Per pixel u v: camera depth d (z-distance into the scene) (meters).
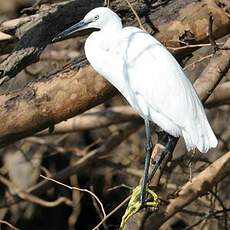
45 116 7.45
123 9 8.05
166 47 7.59
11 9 12.30
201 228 9.26
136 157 10.88
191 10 7.78
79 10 7.95
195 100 7.25
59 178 10.43
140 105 7.38
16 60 7.68
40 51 7.82
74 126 10.27
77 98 7.50
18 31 8.02
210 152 11.05
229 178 10.99
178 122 7.14
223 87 9.79
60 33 7.61
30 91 7.40
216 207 10.67
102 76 7.49
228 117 12.07
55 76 7.47
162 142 7.52
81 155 10.99
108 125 10.33
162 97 7.16
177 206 7.94
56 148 11.01
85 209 15.34
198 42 7.82
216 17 7.77
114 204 9.77
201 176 7.91
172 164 9.36
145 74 7.20
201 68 9.87
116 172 11.39
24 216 14.70
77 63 7.52
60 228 15.41
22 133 7.50
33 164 12.27
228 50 7.50
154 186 7.54
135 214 7.41
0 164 13.89
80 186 13.50
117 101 12.70
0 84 7.68
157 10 7.93
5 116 7.36
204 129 7.18
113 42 7.32
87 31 8.23
